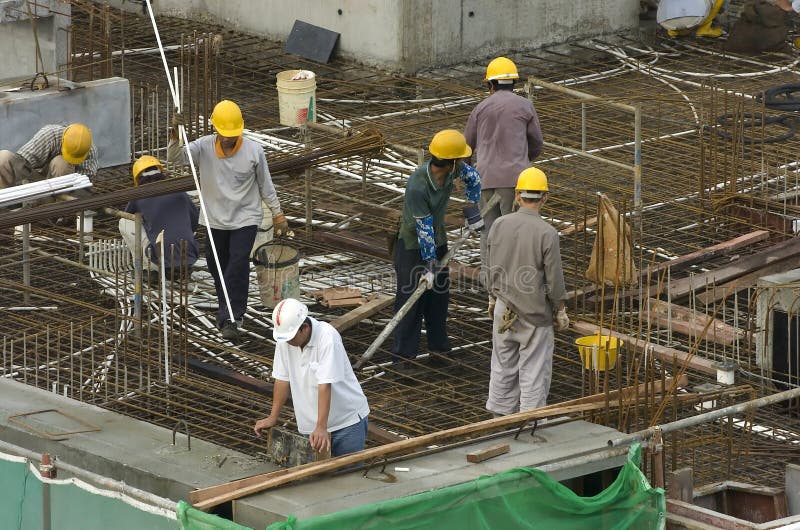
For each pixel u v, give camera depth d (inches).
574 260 1223.5
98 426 868.0
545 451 802.2
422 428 960.3
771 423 992.9
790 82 1820.9
